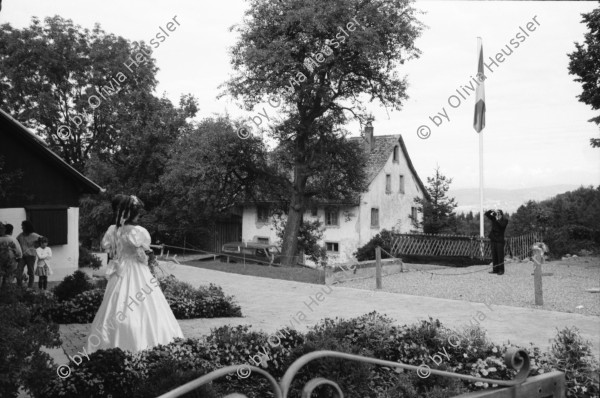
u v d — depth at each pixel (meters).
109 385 6.47
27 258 15.84
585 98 25.34
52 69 40.31
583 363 6.64
